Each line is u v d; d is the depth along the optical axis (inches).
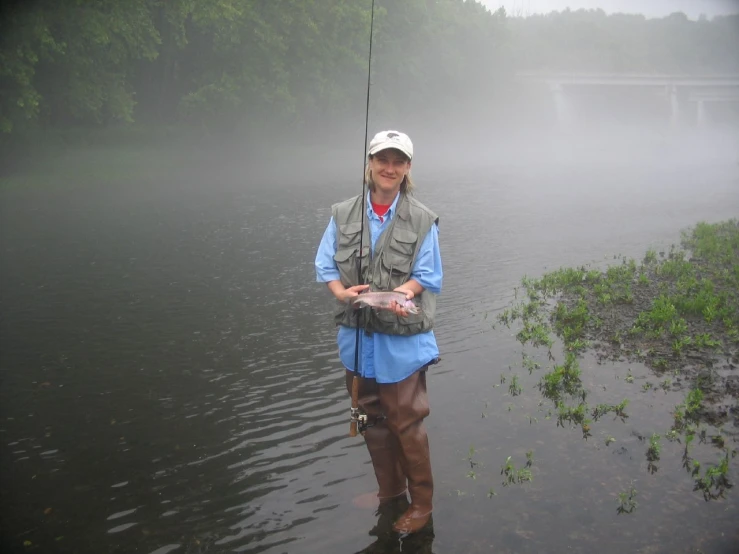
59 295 385.4
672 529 148.9
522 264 484.7
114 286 407.2
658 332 297.7
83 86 1048.2
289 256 504.1
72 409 227.0
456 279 432.8
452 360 270.5
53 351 287.4
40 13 916.0
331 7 1461.6
